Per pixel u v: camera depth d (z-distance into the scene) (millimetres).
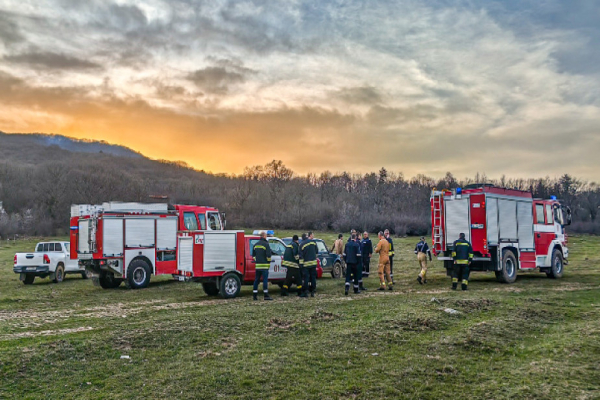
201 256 14734
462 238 16312
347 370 7562
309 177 90375
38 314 12852
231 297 15125
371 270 24844
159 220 19672
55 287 19844
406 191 81688
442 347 8695
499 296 13977
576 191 81000
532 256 18984
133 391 6801
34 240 59812
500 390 6832
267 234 16219
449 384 7070
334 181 90312
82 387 6973
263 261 14484
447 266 18000
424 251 18453
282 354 8281
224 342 9055
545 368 7684
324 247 20453
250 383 7020
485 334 9500
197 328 9891
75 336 9656
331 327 10078
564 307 12383
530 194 19328
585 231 68688
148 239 19297
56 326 11062
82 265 19344
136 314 12359
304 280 15023
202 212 21484
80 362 7938
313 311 11711
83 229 19109
